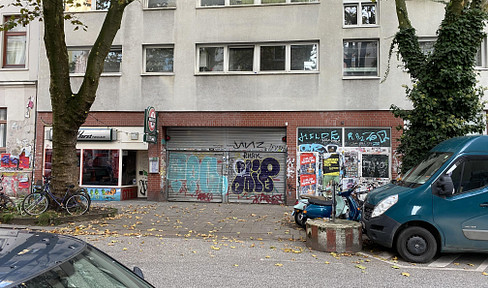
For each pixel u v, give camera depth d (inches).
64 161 380.8
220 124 511.8
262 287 186.1
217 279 197.6
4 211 379.9
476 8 322.7
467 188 237.1
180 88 521.0
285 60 506.9
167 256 245.4
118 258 238.4
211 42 518.3
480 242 230.4
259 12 510.6
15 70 554.9
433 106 313.1
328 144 492.1
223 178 520.7
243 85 509.0
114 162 534.0
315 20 499.8
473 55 315.3
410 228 238.5
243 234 319.9
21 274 66.7
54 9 352.2
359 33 491.8
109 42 391.5
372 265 230.1
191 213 422.9
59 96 372.8
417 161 308.8
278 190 508.4
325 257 247.3
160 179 521.3
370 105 484.4
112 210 406.6
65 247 84.6
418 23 482.6
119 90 531.5
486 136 251.3
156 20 530.6
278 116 501.7
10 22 393.4
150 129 490.3
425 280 200.7
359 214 310.8
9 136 550.3
